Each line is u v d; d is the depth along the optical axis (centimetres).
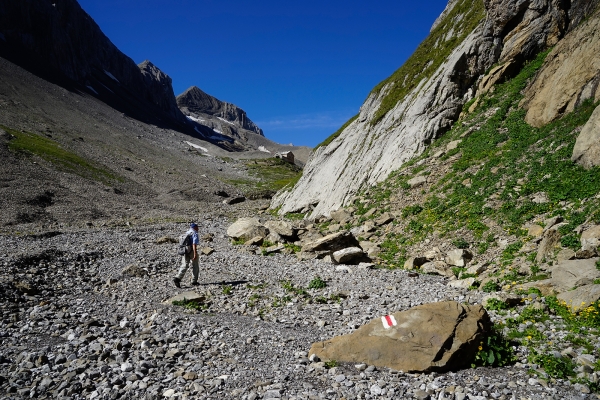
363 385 834
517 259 1786
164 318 1323
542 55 3431
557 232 1694
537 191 2195
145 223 4878
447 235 2347
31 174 7225
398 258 2352
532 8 3559
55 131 13412
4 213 4744
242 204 8625
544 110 2794
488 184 2544
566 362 895
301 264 2311
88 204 6369
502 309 1338
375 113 5238
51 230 3897
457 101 3831
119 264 2239
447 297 1530
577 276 1380
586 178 1997
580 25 2962
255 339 1149
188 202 8200
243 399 794
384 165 4034
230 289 1742
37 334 1171
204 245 3139
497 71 3628
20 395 822
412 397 789
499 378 857
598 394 777
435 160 3356
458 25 4812
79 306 1474
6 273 1783
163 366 956
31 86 17862
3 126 11131
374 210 3172
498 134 3042
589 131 2128
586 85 2533
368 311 1405
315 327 1280
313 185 5616
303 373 912
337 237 2552
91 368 935
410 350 929
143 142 18575
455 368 912
